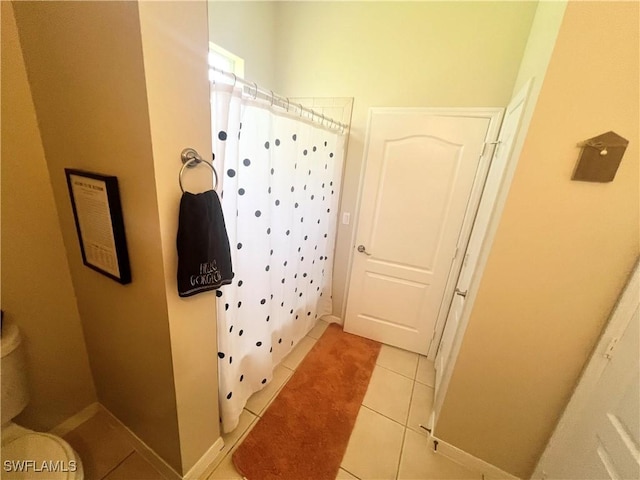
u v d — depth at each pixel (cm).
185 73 79
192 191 90
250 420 160
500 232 111
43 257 115
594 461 99
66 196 107
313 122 172
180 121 81
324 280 246
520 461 133
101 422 148
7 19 88
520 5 154
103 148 86
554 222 102
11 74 93
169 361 101
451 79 176
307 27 203
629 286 96
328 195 215
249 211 133
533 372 120
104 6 69
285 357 214
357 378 199
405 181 201
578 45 87
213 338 117
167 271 89
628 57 83
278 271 173
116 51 71
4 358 99
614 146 88
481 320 123
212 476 131
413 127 190
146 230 87
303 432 156
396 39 183
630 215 93
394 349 234
